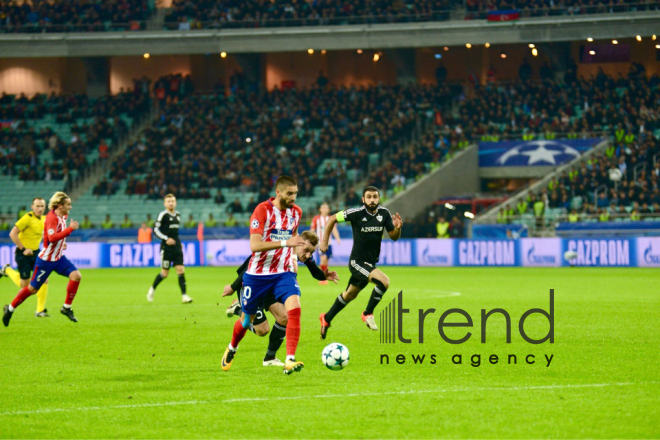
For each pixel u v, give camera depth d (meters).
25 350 15.48
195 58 78.44
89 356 14.65
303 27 68.50
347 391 11.14
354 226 17.05
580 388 11.15
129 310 23.56
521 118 64.19
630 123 61.00
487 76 70.31
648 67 70.12
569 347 14.92
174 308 24.19
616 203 52.12
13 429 9.30
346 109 67.94
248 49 69.56
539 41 64.38
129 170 65.00
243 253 53.69
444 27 65.81
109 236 57.06
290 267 12.66
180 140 67.06
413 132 64.69
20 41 70.44
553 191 53.97
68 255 53.81
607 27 62.75
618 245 45.97
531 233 50.91
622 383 11.47
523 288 30.09
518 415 9.58
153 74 79.31
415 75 72.62
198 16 72.38
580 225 49.97
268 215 12.45
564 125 62.69
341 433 8.88
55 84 79.38
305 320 20.23
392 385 11.54
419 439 8.60
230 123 67.94
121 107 72.38
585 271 42.12
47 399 10.87
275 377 12.30
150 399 10.77
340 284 35.50
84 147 67.06
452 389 11.20
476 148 63.38
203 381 12.03
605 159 55.78
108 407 10.33
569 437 8.61
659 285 31.23
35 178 65.38
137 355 14.72
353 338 16.64
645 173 54.16
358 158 62.31
